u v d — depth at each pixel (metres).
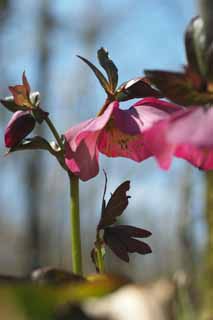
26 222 4.12
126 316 0.32
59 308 0.32
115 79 0.57
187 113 0.45
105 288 0.34
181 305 0.45
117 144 0.58
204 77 0.46
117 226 0.60
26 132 0.59
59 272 0.45
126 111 0.53
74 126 0.56
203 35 0.46
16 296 0.31
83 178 0.57
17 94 0.59
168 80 0.47
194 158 0.53
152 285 0.34
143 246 0.60
